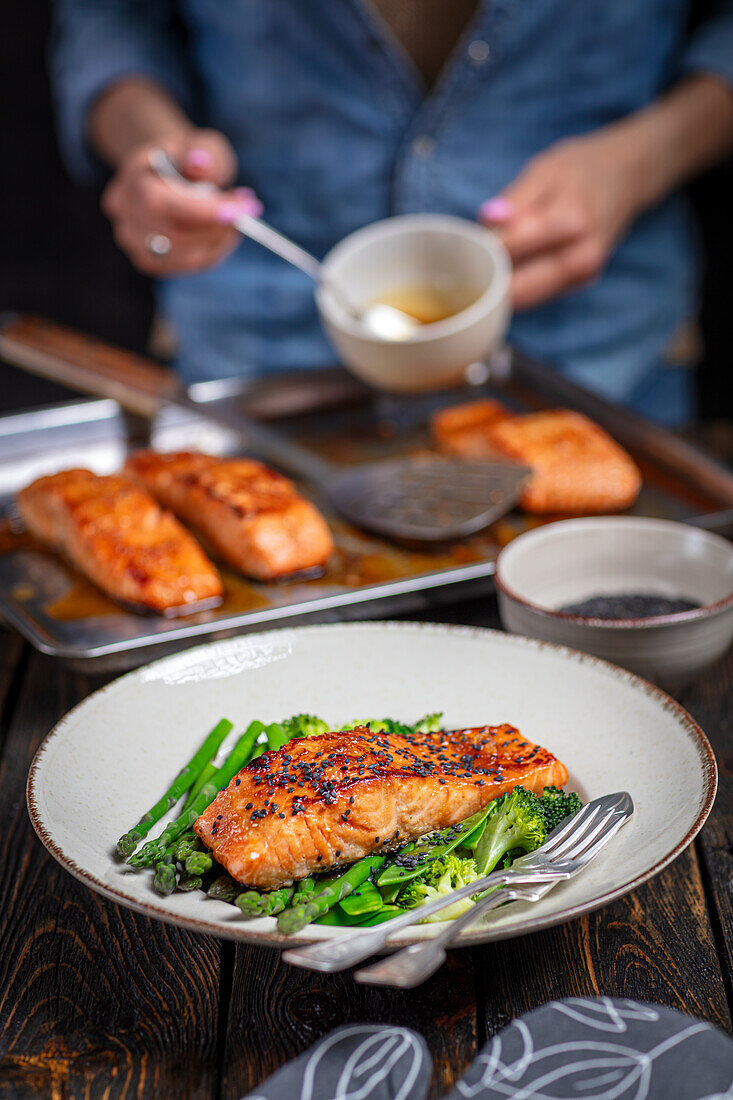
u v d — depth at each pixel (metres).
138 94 1.21
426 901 0.60
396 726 0.68
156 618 0.83
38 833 0.60
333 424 1.06
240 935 0.56
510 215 1.11
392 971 0.54
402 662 0.71
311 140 1.21
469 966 0.61
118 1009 0.60
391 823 0.62
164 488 0.94
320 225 1.24
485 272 1.00
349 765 0.63
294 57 1.17
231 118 1.22
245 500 0.90
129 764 0.66
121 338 1.97
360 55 1.16
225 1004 0.60
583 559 0.82
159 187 1.05
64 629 0.82
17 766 0.73
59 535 0.90
